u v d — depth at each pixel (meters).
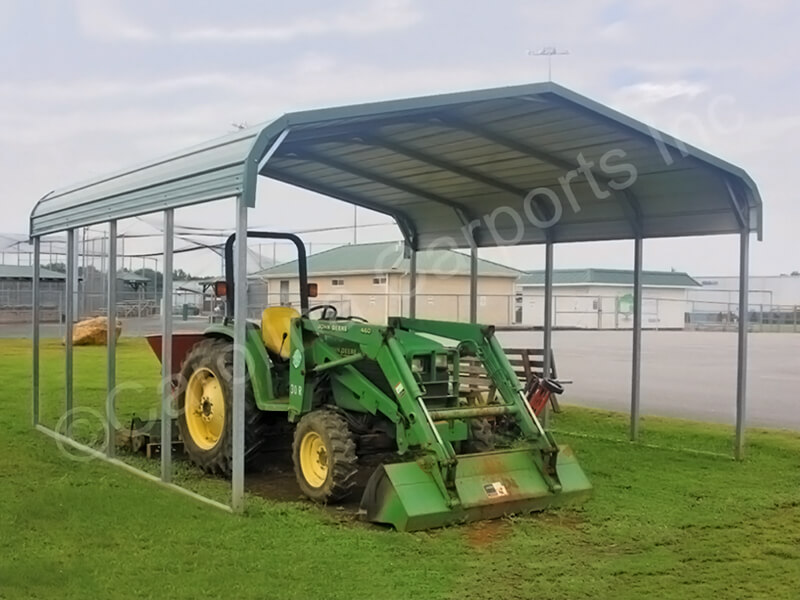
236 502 5.79
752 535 5.54
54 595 4.22
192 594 4.26
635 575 4.72
